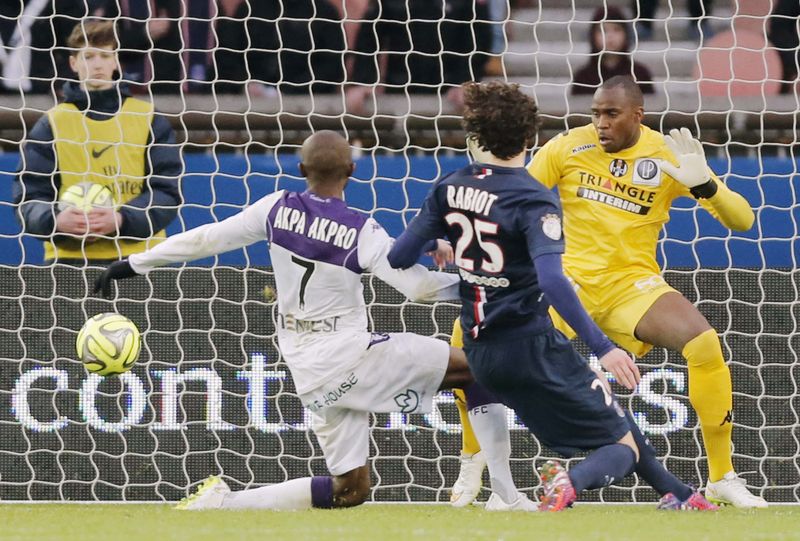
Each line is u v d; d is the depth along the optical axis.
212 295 22.81
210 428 22.69
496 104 15.90
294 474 22.75
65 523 15.46
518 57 36.16
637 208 20.03
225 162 23.77
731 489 19.94
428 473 22.67
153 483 22.62
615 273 20.06
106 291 18.19
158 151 23.75
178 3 32.50
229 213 23.67
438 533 13.91
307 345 17.59
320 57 33.34
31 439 22.52
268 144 28.59
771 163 23.94
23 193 23.12
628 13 36.62
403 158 23.91
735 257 23.38
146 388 22.67
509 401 16.64
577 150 20.30
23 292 22.66
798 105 29.16
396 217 23.67
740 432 23.09
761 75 35.31
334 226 17.34
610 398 16.53
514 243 15.80
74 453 22.55
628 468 16.48
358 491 18.12
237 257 22.95
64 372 22.62
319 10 33.34
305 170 17.62
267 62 33.12
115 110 23.84
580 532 14.12
